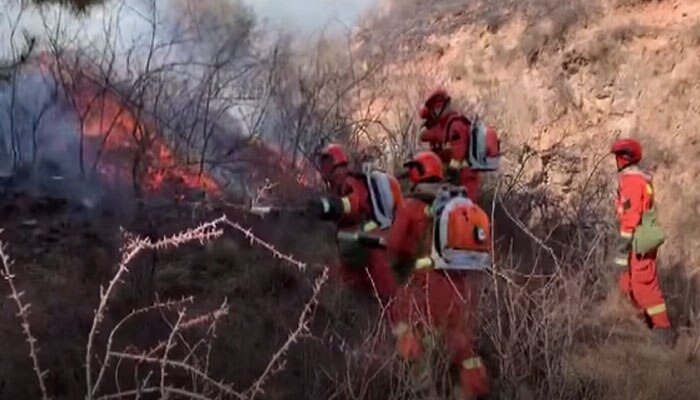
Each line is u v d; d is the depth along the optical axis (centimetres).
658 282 844
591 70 1588
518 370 599
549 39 1677
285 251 876
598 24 1662
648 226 807
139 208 993
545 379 594
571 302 671
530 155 1381
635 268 804
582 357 663
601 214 1088
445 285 596
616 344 713
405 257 649
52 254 841
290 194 1081
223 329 668
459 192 616
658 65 1527
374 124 1416
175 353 599
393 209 740
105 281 769
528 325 629
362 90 1512
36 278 772
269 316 711
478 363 591
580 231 895
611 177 1330
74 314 681
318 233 956
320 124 1192
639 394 604
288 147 1187
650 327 787
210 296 774
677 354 710
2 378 559
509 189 1094
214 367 585
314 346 625
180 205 1008
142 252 833
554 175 1464
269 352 621
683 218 1263
